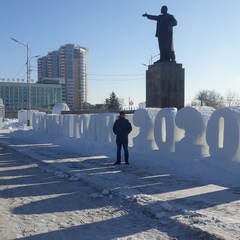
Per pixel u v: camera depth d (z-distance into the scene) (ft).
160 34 65.77
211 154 34.91
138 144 47.78
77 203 24.70
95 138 59.36
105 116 56.65
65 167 39.42
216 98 273.54
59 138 73.26
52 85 321.73
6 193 27.99
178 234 17.83
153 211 21.18
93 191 28.14
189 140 38.09
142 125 47.32
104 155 49.42
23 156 51.90
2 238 17.93
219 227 17.83
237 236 16.51
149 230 18.65
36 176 35.42
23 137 89.81
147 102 68.03
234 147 32.01
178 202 23.29
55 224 20.11
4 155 54.13
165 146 42.01
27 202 25.14
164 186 28.40
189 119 38.45
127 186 28.50
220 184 28.86
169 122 41.55
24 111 170.81
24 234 18.52
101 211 22.57
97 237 17.90
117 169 37.45
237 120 31.89
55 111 179.42
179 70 65.00
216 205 22.35
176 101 64.90
